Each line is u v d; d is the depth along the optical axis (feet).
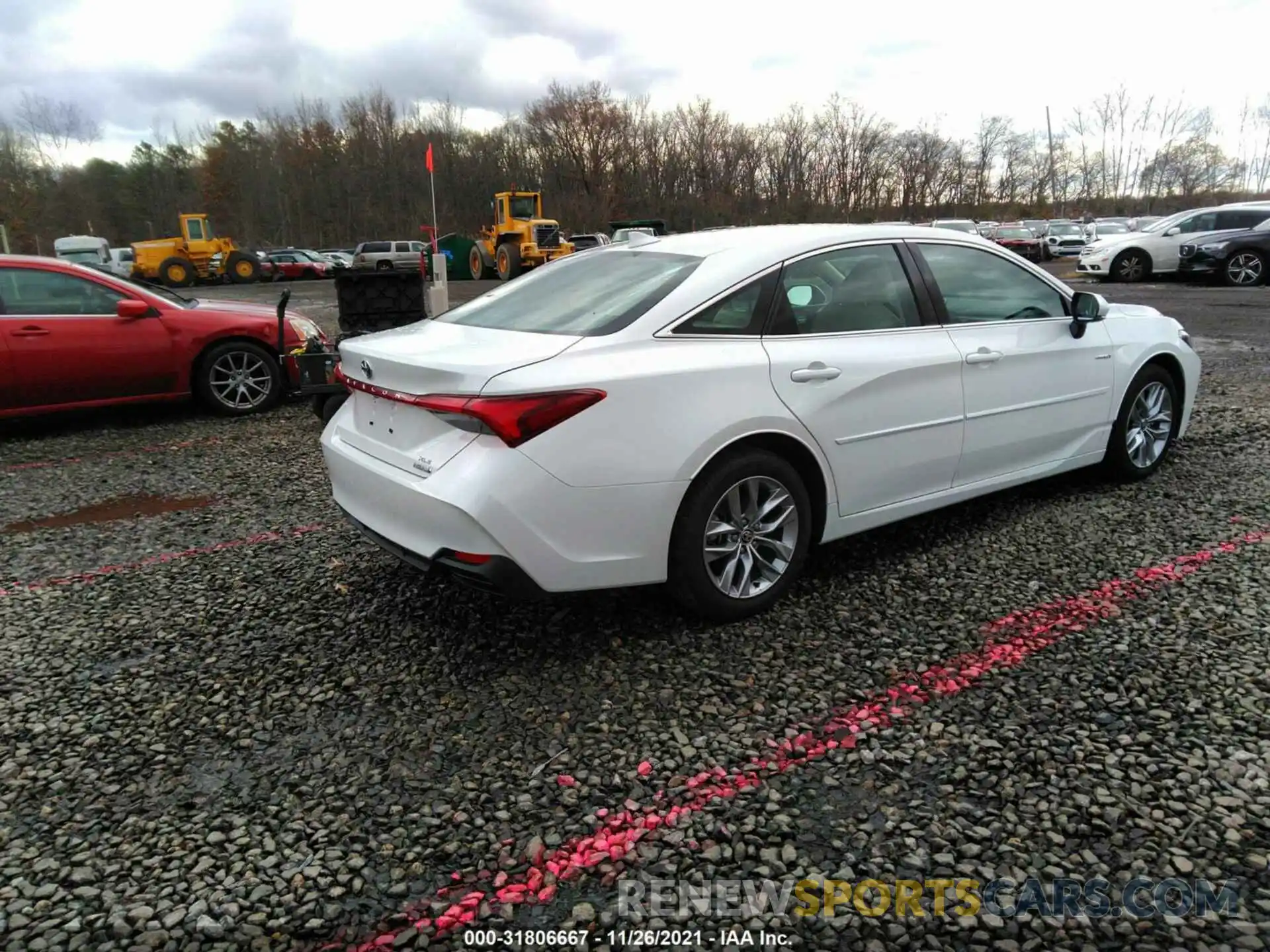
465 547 9.28
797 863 7.04
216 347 24.30
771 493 10.88
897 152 202.18
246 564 13.39
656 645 10.47
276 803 7.87
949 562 12.64
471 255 107.65
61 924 6.52
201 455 20.31
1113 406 15.20
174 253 112.78
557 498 9.30
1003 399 13.28
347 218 234.38
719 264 10.87
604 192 185.68
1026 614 10.96
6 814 7.77
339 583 12.56
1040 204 209.26
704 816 7.56
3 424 24.27
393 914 6.61
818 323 11.38
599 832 7.42
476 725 8.97
